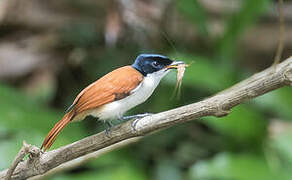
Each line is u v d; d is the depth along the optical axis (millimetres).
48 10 13719
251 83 5023
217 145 11891
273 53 14383
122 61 12516
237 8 13109
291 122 10688
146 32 11938
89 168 10539
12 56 13320
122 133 5656
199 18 11523
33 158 5898
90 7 13391
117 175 9430
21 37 13914
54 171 7336
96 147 5785
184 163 11641
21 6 13609
